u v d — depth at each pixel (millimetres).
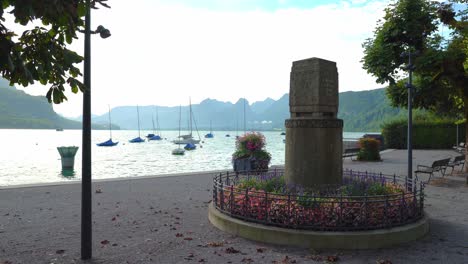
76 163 40594
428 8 15930
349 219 7145
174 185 14703
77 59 4035
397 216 7527
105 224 8508
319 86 8797
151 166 42562
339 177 8969
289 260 6184
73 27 3973
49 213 9562
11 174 31391
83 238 6191
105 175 32656
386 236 6953
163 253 6520
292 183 8859
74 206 10430
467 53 14023
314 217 7117
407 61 16188
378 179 10578
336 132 8875
